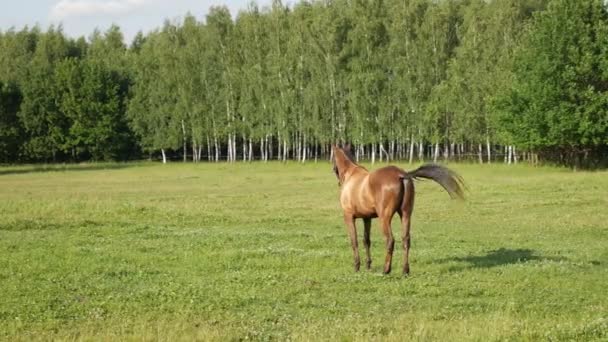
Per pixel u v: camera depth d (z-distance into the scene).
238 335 10.13
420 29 78.25
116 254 18.06
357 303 12.64
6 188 48.97
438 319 11.36
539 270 15.47
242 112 88.56
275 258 17.22
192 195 40.41
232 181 53.19
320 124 81.50
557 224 25.03
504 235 22.59
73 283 14.46
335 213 29.97
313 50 82.06
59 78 96.44
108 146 97.81
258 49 87.69
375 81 77.88
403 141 79.38
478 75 71.88
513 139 61.22
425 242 20.89
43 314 11.84
